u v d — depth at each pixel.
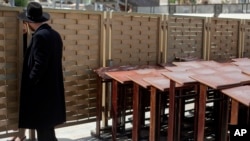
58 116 3.30
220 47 6.02
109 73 3.86
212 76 3.05
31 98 3.15
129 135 4.18
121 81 3.59
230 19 6.10
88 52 4.16
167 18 5.00
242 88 2.78
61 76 3.35
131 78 3.59
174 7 14.96
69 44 3.97
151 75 3.74
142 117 4.37
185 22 5.31
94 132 4.24
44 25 3.16
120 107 4.15
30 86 3.13
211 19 5.74
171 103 3.14
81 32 4.06
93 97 4.27
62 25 3.88
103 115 4.33
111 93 4.12
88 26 4.12
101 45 4.26
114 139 3.91
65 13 3.88
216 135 3.71
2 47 3.50
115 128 3.89
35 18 3.12
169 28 5.06
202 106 2.88
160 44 4.95
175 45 5.21
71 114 4.09
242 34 6.40
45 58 3.04
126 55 4.55
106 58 4.33
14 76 3.62
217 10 13.13
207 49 5.77
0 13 3.44
